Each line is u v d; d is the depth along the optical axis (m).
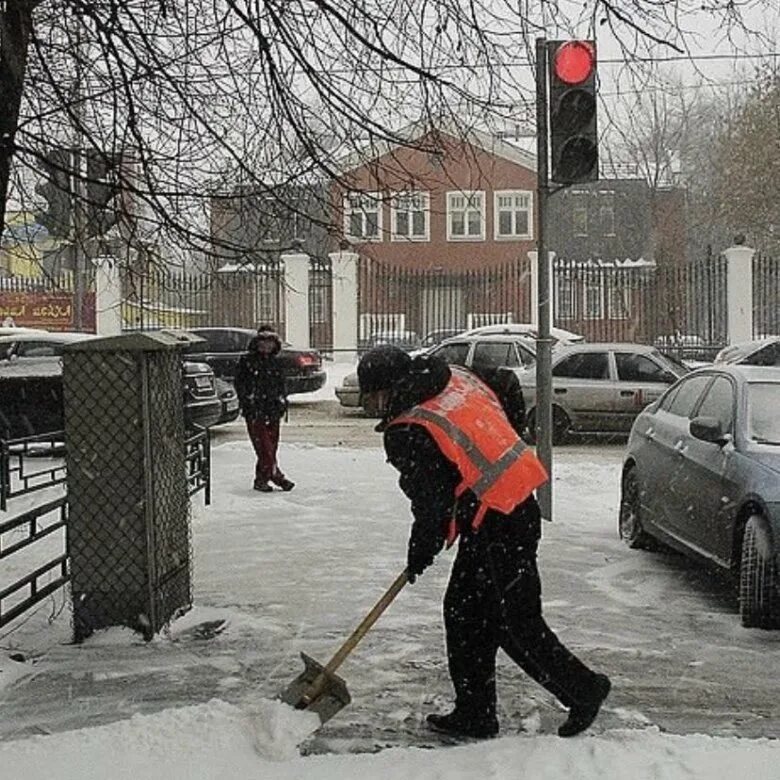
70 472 7.78
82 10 7.87
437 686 6.81
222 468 16.78
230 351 26.28
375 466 17.11
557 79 11.09
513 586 5.69
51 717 6.39
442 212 10.27
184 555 8.56
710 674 7.24
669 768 5.10
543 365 12.31
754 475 8.59
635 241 52.72
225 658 7.45
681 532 9.82
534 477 5.81
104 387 7.72
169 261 9.38
